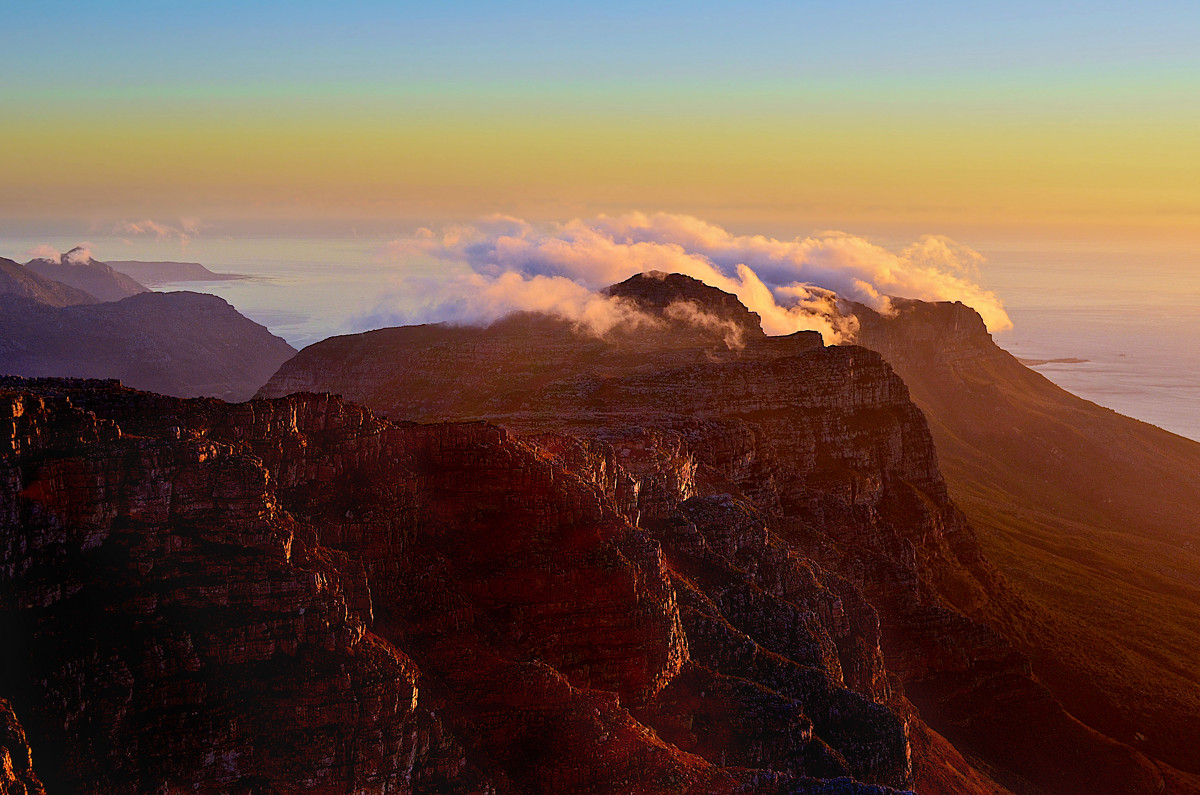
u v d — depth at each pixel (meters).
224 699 86.56
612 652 110.94
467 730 96.00
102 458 89.19
